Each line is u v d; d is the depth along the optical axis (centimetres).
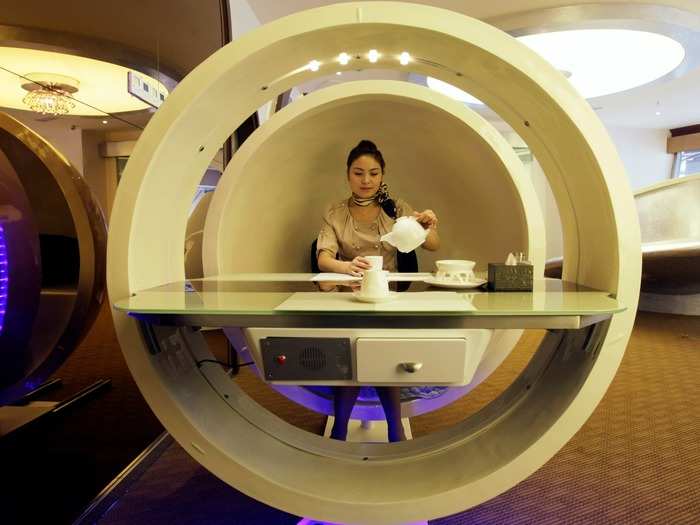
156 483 134
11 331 115
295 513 91
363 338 77
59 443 146
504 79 88
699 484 134
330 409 166
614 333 85
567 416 88
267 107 285
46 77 156
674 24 357
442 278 100
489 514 119
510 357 290
